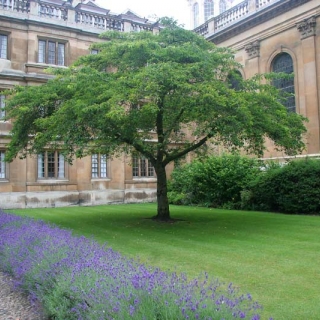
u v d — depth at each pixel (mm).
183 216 17922
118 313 4082
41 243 8133
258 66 27359
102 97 12688
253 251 9711
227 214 18781
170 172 31453
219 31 30000
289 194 19281
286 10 25188
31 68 26703
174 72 12695
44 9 27844
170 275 6102
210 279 7230
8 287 7223
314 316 5426
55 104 15422
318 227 13734
